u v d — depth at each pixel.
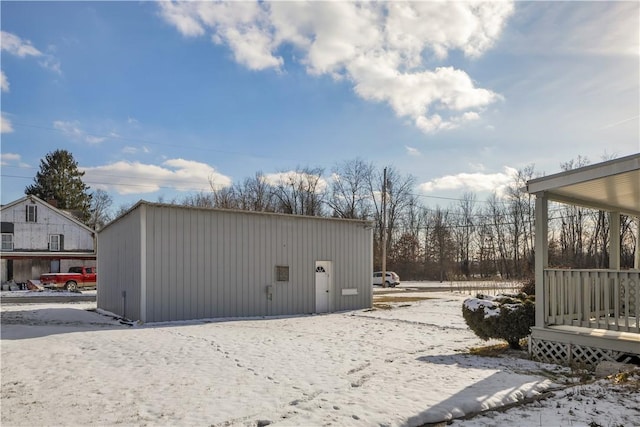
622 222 36.62
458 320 13.92
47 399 5.58
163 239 13.81
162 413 5.00
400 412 4.85
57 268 38.19
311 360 7.86
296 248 16.53
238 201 49.53
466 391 5.68
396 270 49.88
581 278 8.19
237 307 15.03
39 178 55.81
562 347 7.82
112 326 12.84
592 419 4.60
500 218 49.38
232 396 5.64
